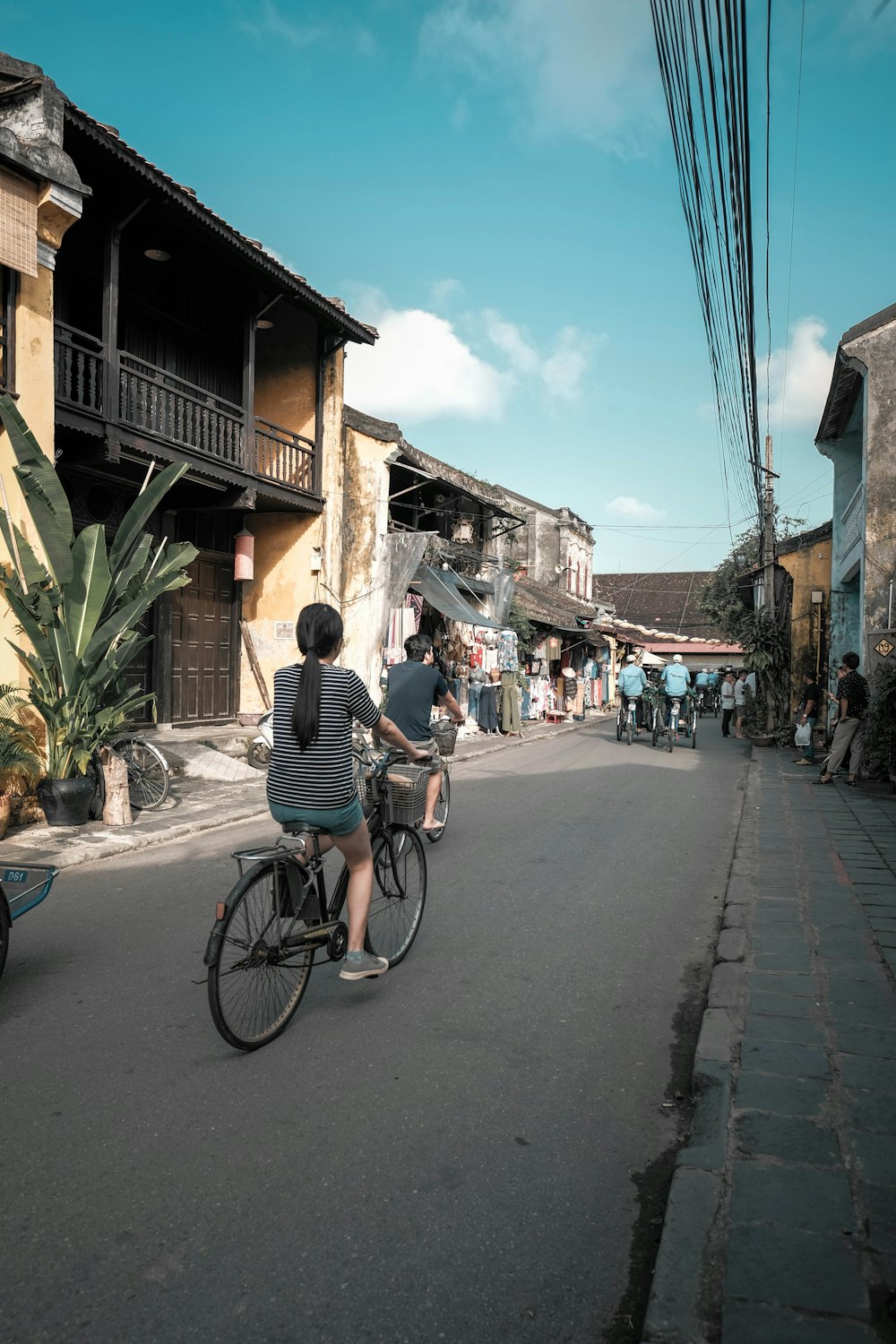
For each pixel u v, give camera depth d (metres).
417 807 5.04
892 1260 2.38
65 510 8.13
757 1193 2.69
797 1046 3.77
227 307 14.36
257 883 3.86
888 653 12.65
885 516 13.26
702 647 45.25
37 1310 2.30
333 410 15.09
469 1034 4.07
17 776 8.34
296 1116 3.30
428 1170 2.96
